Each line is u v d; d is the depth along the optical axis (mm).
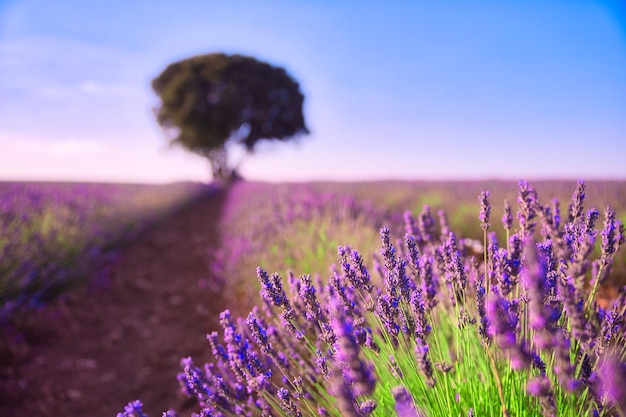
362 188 13742
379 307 1728
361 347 1779
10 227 6262
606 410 1348
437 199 8797
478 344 1943
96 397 3594
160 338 4699
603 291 3484
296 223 6242
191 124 35656
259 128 38469
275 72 37750
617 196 4488
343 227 5117
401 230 4859
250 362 1831
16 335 4504
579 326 1204
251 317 1901
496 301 1266
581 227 1774
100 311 5590
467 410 1739
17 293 4832
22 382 3756
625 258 3543
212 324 4785
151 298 6152
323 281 3496
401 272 1790
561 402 1532
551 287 1583
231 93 34938
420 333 1688
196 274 7254
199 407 3271
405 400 1220
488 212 1921
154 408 3346
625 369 1118
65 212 8352
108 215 10328
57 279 5574
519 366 1249
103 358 4309
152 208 14547
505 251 1599
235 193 20672
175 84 35531
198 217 15664
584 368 1413
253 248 5656
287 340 2441
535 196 1630
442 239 2814
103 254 7855
